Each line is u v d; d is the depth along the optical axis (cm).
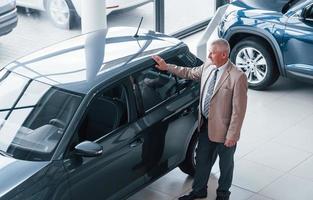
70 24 929
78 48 662
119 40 685
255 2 970
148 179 647
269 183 735
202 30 1193
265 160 782
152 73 646
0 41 841
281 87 984
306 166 771
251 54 962
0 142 580
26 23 870
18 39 863
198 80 665
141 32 716
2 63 849
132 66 627
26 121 589
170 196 705
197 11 1177
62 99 589
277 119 883
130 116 619
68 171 560
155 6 1062
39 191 541
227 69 629
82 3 871
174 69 652
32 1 870
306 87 984
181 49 688
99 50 656
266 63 948
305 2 905
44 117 586
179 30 1145
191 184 728
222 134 640
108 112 603
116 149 600
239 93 622
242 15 957
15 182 535
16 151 570
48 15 898
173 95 668
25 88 611
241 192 718
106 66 624
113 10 984
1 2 826
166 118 650
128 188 625
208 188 720
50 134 574
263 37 934
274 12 936
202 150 669
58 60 640
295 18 905
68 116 578
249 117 888
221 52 620
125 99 617
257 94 962
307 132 849
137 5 1023
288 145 816
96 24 873
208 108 646
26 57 655
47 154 561
